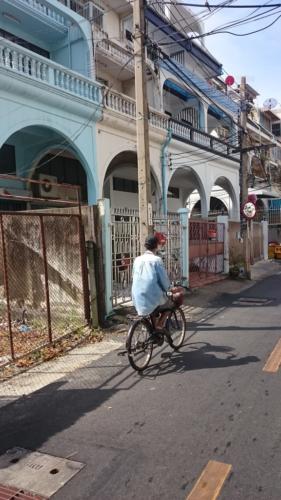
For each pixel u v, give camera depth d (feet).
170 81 58.85
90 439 11.55
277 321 26.12
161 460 10.30
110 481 9.55
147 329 17.80
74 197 48.60
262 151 104.63
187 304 32.83
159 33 58.03
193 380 15.76
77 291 25.20
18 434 12.09
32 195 43.19
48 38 44.24
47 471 10.09
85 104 37.73
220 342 21.21
